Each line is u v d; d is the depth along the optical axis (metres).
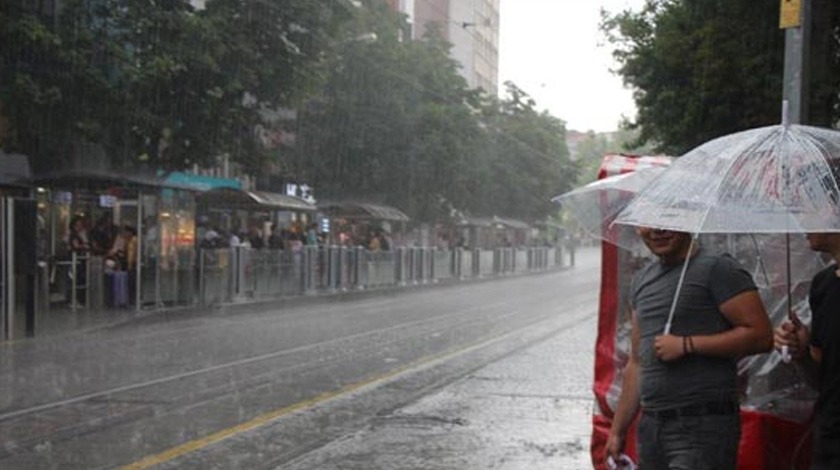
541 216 66.12
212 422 9.74
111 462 8.00
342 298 30.80
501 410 10.60
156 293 22.64
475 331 19.66
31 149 23.25
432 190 43.94
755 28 13.37
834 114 12.90
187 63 23.64
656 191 4.25
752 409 5.23
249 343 16.89
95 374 12.94
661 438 4.20
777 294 5.37
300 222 34.84
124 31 23.41
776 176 3.99
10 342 16.64
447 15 86.19
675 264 4.36
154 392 11.50
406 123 41.00
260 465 7.98
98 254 22.50
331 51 28.86
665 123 15.59
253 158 27.53
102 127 23.23
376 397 11.41
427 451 8.56
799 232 3.84
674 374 4.16
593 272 59.44
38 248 19.36
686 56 14.64
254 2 25.50
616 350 6.33
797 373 5.16
